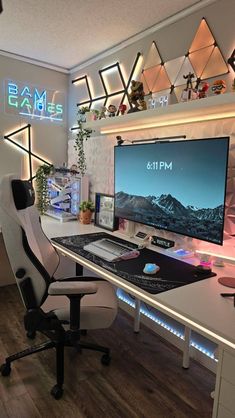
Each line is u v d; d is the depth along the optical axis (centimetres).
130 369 182
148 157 192
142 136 218
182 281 137
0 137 276
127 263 161
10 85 274
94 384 168
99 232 231
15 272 144
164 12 188
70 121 312
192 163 162
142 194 200
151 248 192
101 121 213
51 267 186
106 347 196
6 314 241
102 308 153
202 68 176
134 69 225
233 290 128
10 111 278
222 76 166
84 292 137
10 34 227
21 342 204
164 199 183
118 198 224
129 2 177
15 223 139
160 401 158
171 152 175
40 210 296
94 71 270
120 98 241
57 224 258
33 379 169
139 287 130
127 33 218
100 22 203
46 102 299
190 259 170
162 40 200
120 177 219
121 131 236
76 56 268
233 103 132
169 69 196
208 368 184
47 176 293
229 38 161
